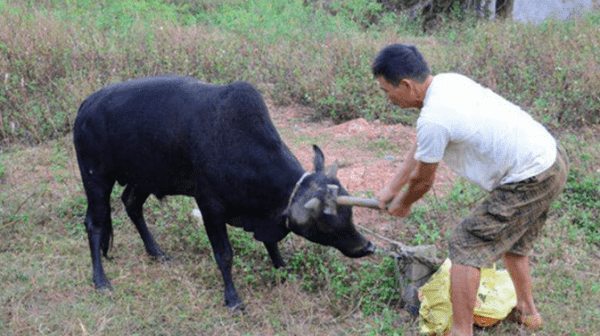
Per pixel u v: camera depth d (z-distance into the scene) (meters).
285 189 4.03
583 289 4.35
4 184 6.09
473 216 3.56
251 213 4.20
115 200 5.68
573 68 7.67
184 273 4.72
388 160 6.42
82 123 4.49
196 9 12.84
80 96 7.45
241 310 4.29
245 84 4.05
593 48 8.42
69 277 4.65
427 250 4.24
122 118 4.32
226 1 13.11
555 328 3.95
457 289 3.60
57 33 9.12
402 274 4.33
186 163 4.21
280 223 4.13
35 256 4.93
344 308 4.33
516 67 8.09
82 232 5.32
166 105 4.21
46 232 5.30
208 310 4.30
